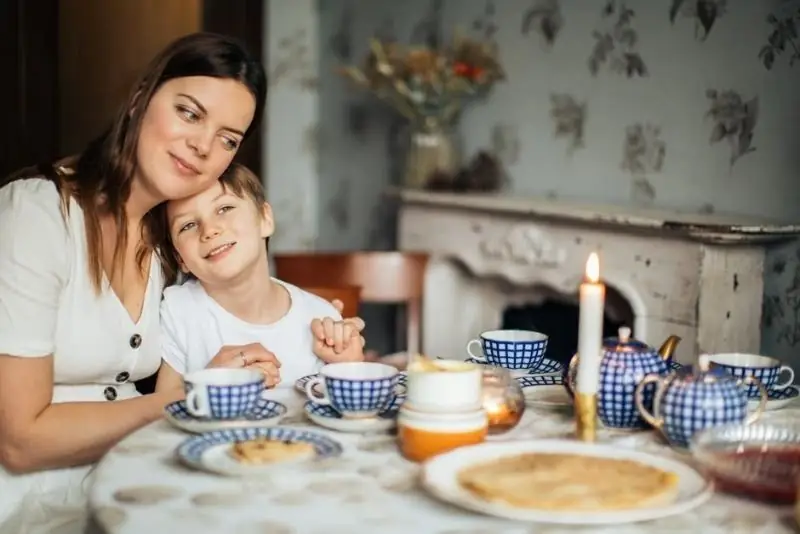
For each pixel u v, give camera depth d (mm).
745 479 1082
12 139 2912
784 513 1057
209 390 1281
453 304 3211
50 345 1473
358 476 1146
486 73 3035
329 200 3934
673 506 1012
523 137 3057
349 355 1666
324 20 3887
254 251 1622
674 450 1252
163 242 1647
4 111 2895
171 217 1604
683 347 2344
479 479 1072
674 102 2609
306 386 1409
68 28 2980
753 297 2375
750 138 2430
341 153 3850
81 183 1552
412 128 3215
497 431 1286
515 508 993
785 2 2330
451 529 997
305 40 3934
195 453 1167
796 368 2352
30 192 1515
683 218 2393
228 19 3240
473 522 1016
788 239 2342
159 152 1492
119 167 1522
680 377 1246
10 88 2900
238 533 978
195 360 1679
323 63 3910
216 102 1486
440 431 1178
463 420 1186
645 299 2434
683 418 1218
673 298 2361
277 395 1487
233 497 1073
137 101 1504
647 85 2678
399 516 1028
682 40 2580
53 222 1501
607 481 1073
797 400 1477
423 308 3193
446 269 3174
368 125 3705
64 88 2990
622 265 2490
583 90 2859
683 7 2572
